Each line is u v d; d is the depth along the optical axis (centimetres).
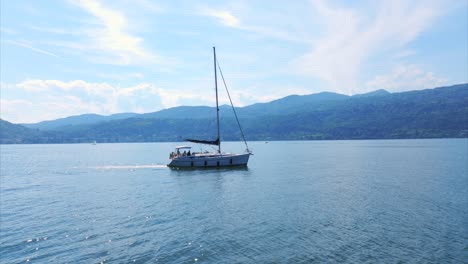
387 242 2594
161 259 2345
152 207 3825
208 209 3691
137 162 11056
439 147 17125
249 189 4938
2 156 15788
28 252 2467
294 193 4566
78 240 2712
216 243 2628
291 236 2761
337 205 3784
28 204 4066
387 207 3641
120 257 2378
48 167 9412
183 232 2897
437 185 4984
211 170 7588
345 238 2694
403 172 6744
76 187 5441
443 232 2792
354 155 12781
